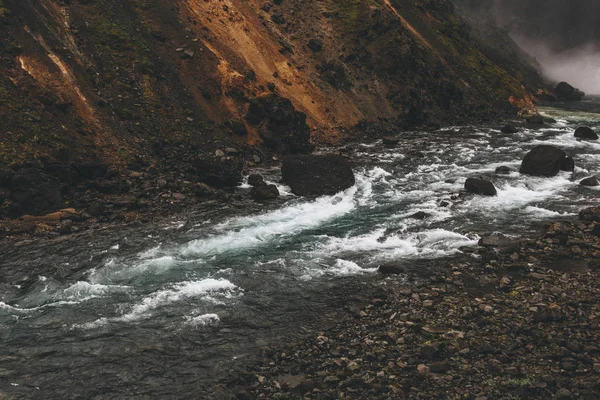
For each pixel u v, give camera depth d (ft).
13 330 48.91
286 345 46.52
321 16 156.97
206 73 113.50
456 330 47.39
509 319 48.85
